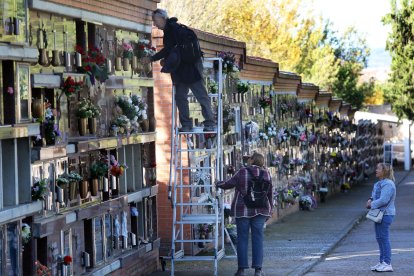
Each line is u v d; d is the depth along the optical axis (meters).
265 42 49.09
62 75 12.70
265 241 24.05
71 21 13.38
